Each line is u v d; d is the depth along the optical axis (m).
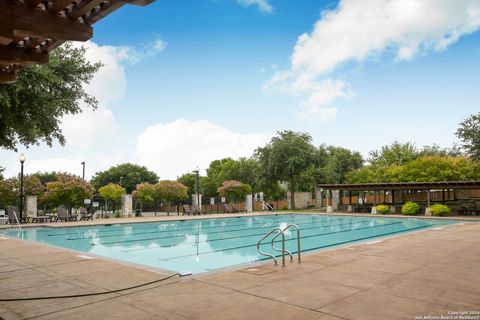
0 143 11.21
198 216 26.64
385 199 30.08
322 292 4.99
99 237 15.41
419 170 30.53
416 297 4.71
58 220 22.94
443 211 22.94
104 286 5.51
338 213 27.83
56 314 4.23
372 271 6.33
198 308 4.36
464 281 5.57
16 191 25.12
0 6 3.42
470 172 27.78
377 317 3.95
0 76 5.20
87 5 3.44
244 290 5.14
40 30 3.62
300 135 37.91
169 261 9.72
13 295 5.05
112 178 58.31
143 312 4.25
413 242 10.03
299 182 37.75
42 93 10.34
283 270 6.48
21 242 11.39
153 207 38.22
